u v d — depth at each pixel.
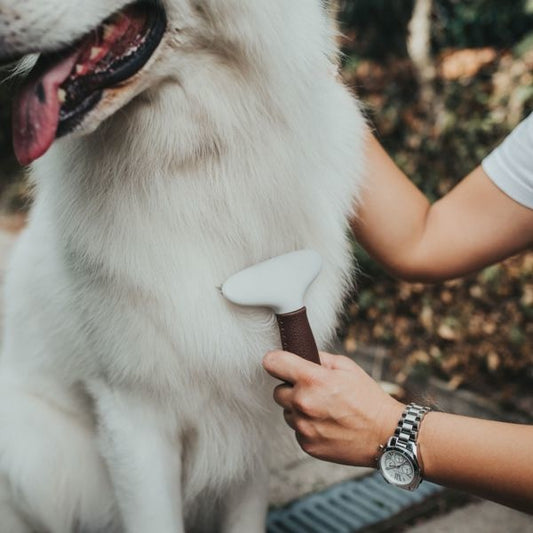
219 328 1.54
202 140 1.46
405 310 3.40
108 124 1.46
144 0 1.35
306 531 2.21
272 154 1.50
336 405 1.42
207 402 1.67
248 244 1.53
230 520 1.97
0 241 5.06
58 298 1.69
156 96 1.42
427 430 1.38
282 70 1.45
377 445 1.43
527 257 2.97
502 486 1.32
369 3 4.15
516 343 3.00
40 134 1.28
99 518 1.99
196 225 1.50
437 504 2.34
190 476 1.84
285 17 1.43
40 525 1.95
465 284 3.17
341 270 1.71
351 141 1.71
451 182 3.27
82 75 1.33
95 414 1.77
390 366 3.32
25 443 1.89
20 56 1.29
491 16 3.79
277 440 1.98
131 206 1.50
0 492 1.91
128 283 1.51
